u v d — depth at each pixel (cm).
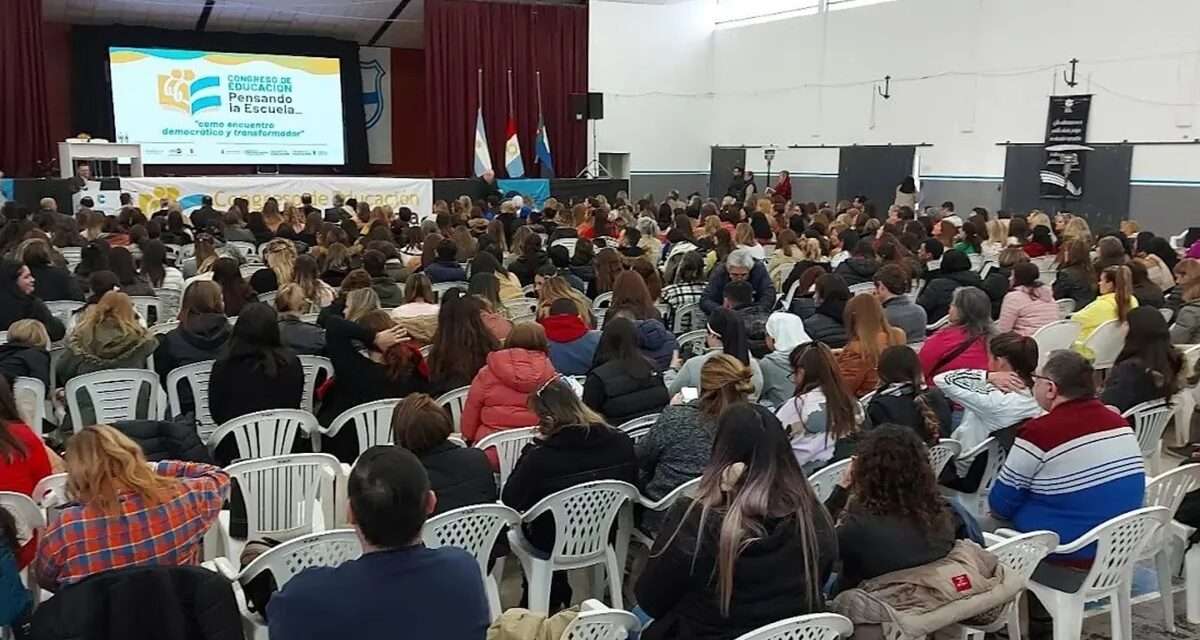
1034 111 1391
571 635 222
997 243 982
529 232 816
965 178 1495
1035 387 332
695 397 373
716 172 1959
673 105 1942
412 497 190
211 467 263
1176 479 344
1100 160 1313
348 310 500
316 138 1817
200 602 209
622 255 775
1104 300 598
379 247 730
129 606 205
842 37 1670
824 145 1723
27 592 241
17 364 433
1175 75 1221
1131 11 1263
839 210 1338
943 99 1515
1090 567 302
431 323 499
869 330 431
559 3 1842
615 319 405
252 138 1753
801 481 226
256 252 914
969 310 448
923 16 1533
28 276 543
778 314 458
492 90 1806
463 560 196
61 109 1681
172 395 461
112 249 653
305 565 258
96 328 456
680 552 220
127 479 234
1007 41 1416
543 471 319
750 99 1873
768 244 988
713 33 1955
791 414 354
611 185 1731
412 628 185
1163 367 426
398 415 306
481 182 1558
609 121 1884
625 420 389
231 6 1641
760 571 215
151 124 1669
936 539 238
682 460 333
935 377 401
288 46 1802
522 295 652
